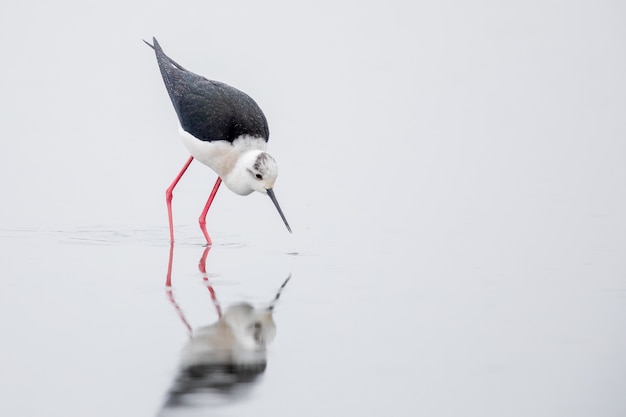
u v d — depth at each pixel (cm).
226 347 873
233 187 1367
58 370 817
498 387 793
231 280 1095
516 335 910
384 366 834
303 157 1761
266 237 1323
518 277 1111
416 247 1255
